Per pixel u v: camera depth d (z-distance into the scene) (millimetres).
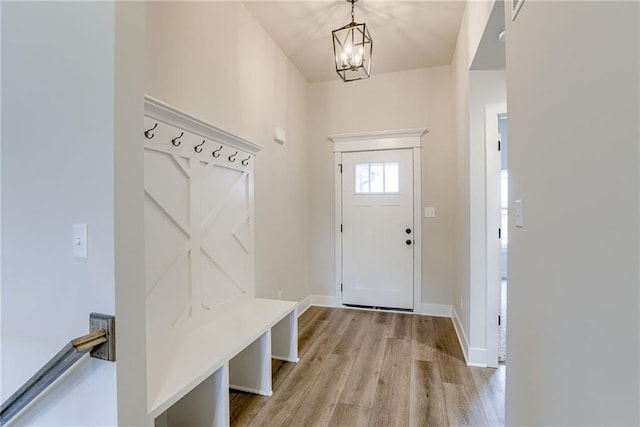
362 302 4023
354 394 2109
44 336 1206
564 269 956
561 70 961
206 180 2045
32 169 1194
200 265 1985
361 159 3998
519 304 1326
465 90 2705
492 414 1897
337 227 4094
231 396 2098
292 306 2445
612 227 734
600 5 770
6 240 1251
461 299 2994
